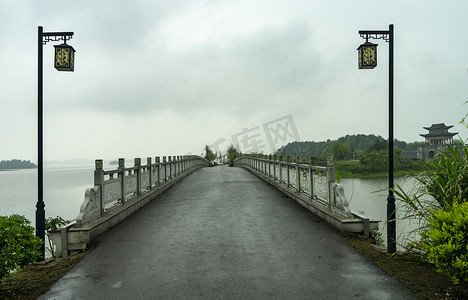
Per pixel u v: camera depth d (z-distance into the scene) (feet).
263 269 16.07
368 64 20.66
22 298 13.73
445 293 13.25
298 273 15.52
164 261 17.54
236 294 13.30
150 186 42.68
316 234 22.52
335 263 16.89
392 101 19.42
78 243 20.74
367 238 21.81
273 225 25.44
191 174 85.15
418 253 17.54
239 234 22.93
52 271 16.94
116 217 26.89
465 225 12.42
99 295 13.70
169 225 26.18
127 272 16.16
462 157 17.35
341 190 24.22
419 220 16.85
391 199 18.93
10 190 168.55
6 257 13.38
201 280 14.82
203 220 27.84
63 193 123.85
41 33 21.27
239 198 40.11
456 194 15.72
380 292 13.42
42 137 20.94
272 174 56.75
